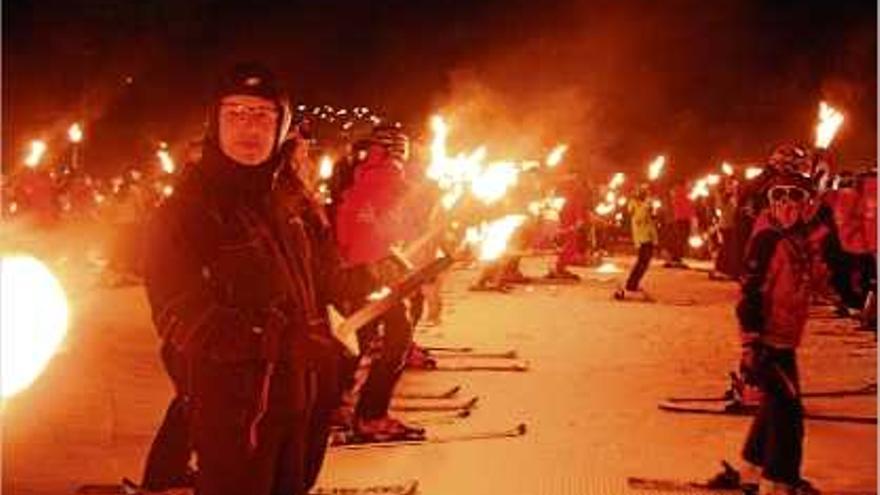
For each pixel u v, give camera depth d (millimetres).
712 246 26891
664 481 6500
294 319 3609
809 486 6074
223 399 3475
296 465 3729
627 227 31734
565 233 20609
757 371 6035
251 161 3588
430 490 6285
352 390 7543
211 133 3615
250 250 3543
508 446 7383
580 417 8367
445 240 6781
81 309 14672
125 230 17641
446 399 9031
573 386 9672
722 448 7422
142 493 5727
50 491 6102
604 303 16734
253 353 3465
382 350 7281
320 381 3922
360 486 6273
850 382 10016
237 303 3500
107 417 8016
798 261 5945
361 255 6781
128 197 17781
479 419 8258
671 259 24906
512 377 10102
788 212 5934
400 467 6770
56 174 25953
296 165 4090
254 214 3594
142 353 10922
